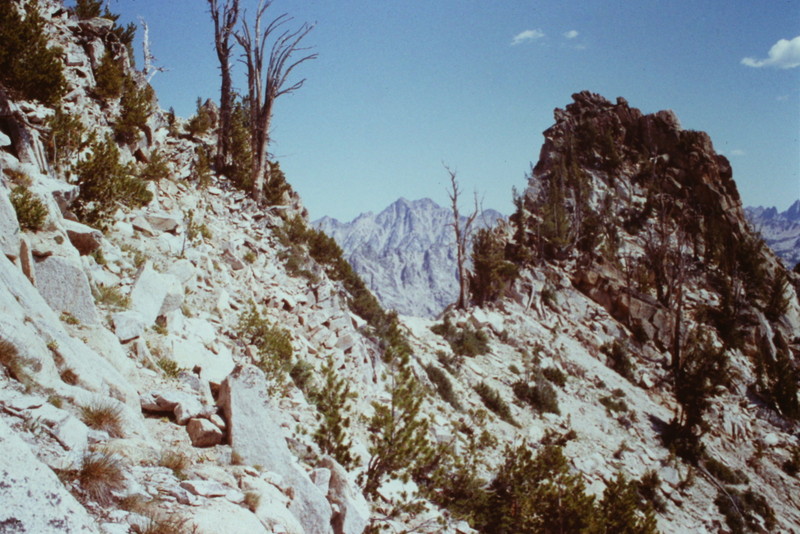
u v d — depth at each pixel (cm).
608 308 5016
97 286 1286
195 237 2122
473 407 2877
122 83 2409
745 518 3084
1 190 1003
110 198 1730
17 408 625
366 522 1123
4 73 1538
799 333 5675
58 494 487
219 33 3191
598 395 3794
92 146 1777
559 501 1914
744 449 3897
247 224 2741
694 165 6650
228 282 2075
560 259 5275
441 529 1488
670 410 4075
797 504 3525
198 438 941
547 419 3216
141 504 611
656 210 6262
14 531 428
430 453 1524
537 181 6209
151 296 1391
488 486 2025
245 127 3606
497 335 4056
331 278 3039
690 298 5416
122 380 953
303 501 967
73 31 2380
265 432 1028
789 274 6341
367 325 2755
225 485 793
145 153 2428
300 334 2164
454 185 4572
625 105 7175
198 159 2861
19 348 719
